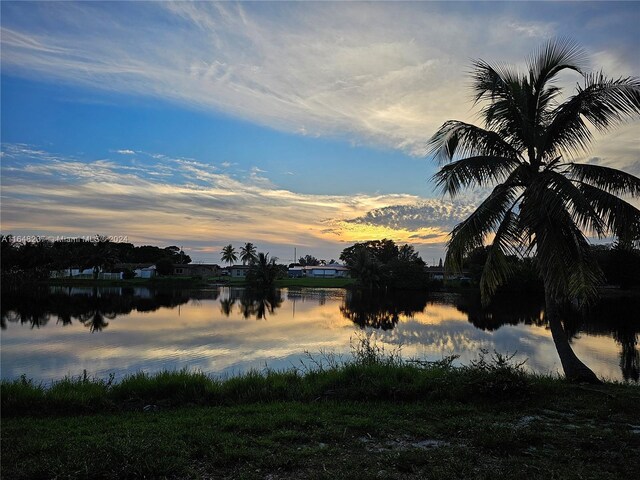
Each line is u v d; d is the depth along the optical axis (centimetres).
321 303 5600
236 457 548
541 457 562
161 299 6006
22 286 8050
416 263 8744
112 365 1770
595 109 1073
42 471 498
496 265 1187
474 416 752
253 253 13988
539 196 1047
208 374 1539
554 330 1170
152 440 593
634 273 4175
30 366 1750
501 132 1266
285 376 1068
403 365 1098
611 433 650
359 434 654
